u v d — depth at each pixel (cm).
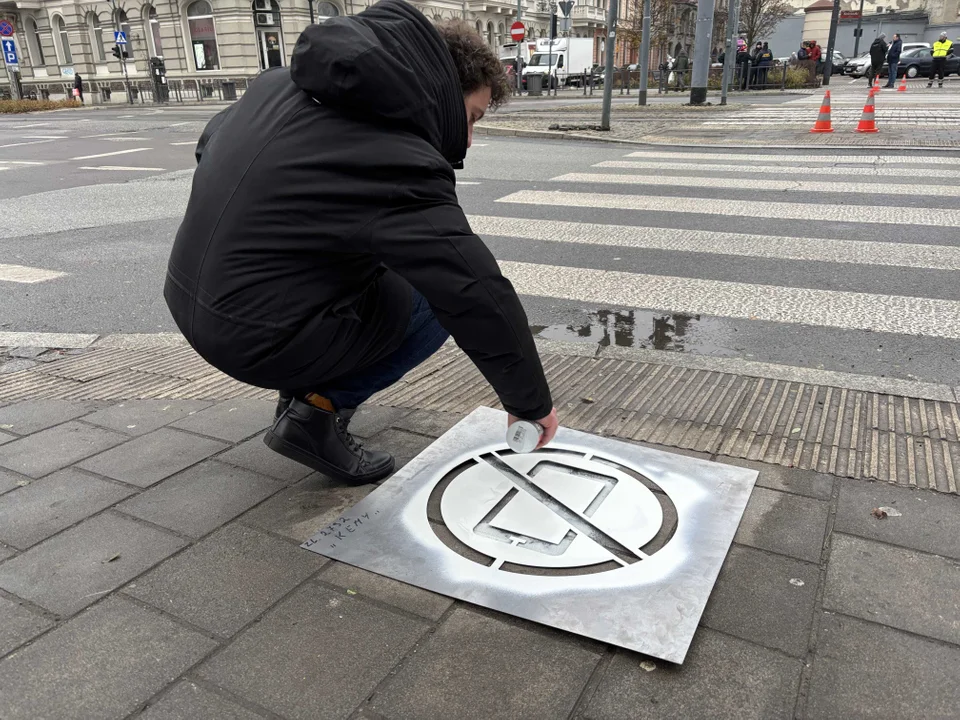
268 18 3553
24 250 620
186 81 3666
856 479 242
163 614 188
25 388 339
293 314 190
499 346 179
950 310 413
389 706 159
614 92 3425
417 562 206
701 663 169
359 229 173
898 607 185
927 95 2134
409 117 170
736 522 220
